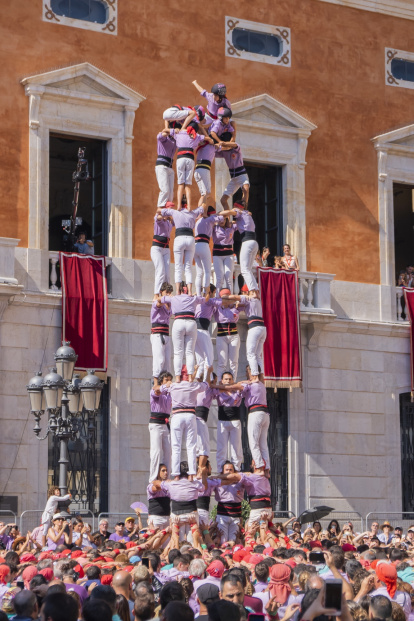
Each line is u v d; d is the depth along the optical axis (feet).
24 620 51.21
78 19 170.40
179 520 112.27
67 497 123.34
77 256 163.73
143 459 167.02
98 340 162.20
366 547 106.01
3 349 157.28
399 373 188.96
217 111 127.75
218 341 127.24
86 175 160.45
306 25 190.19
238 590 58.03
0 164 161.58
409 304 190.39
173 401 116.98
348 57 193.36
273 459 177.78
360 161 191.72
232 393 124.57
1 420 156.35
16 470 156.46
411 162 196.85
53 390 123.95
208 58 180.55
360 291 187.73
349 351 184.75
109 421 165.17
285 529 129.80
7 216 161.17
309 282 179.83
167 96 176.45
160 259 126.62
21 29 165.48
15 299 158.10
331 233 187.42
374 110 194.59
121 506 164.35
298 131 185.47
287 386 173.06
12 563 80.59
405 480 188.96
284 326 174.29
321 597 41.09
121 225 169.78
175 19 178.50
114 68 172.45
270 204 187.01
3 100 162.81
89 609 45.88
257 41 186.19
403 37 199.41
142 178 173.37
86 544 121.19
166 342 126.11
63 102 167.32
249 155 181.78
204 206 125.08
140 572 68.74
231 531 123.95
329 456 180.55
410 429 191.11
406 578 82.89
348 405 183.42
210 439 170.19
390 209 193.16
